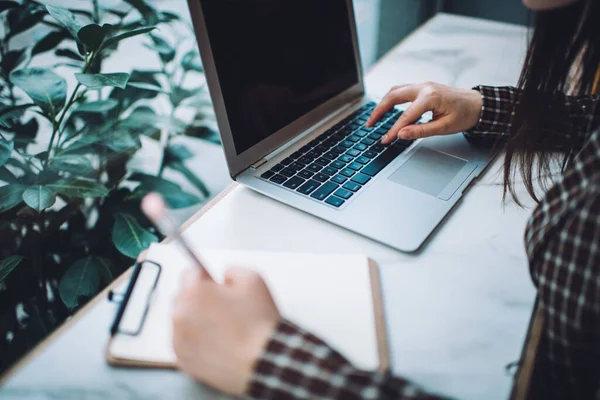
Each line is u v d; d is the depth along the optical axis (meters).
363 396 0.36
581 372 0.43
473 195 0.66
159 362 0.43
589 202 0.39
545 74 0.61
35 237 0.83
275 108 0.73
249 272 0.45
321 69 0.81
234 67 0.66
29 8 0.78
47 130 0.87
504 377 0.43
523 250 0.57
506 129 0.75
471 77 0.98
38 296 0.85
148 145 1.16
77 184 0.80
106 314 0.48
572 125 0.67
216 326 0.39
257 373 0.38
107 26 0.77
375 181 0.67
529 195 0.66
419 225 0.59
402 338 0.47
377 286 0.51
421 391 0.37
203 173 1.37
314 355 0.38
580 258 0.40
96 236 0.91
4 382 0.42
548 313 0.43
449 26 1.21
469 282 0.53
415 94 0.78
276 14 0.73
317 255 0.54
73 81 0.91
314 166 0.70
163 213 0.38
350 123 0.82
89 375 0.43
